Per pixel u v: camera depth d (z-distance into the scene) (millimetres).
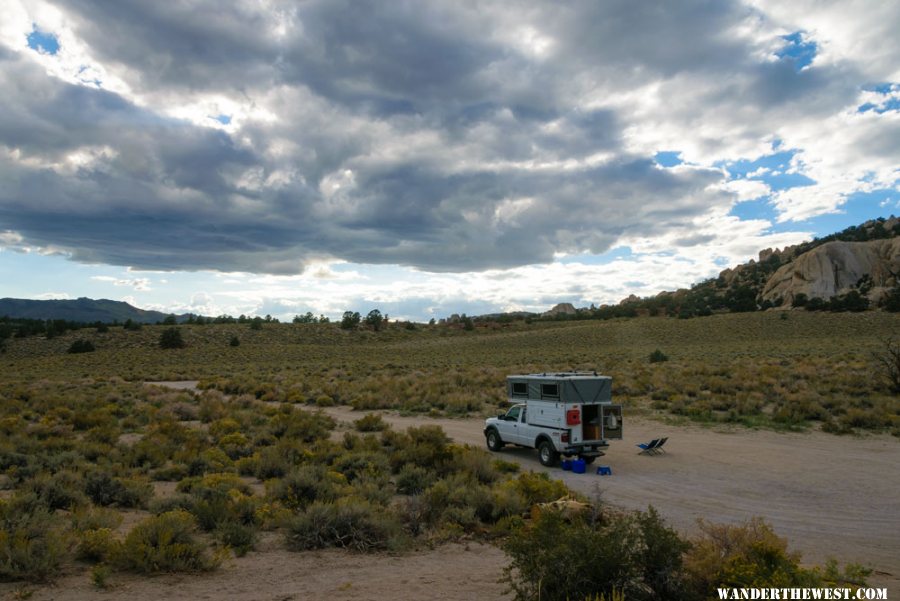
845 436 22453
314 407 35500
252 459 15906
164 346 110000
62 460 14742
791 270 186625
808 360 51750
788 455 18953
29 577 7359
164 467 15508
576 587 5949
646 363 60031
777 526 11203
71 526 9172
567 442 17047
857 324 108375
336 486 12312
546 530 6477
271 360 93250
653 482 15289
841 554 9422
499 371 53531
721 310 179500
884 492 14070
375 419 24891
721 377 41156
